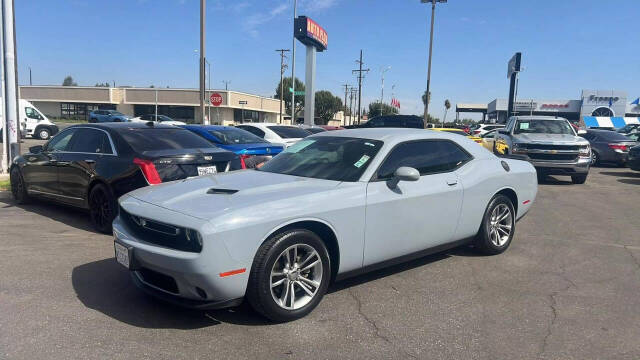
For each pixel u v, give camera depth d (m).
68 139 7.02
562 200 9.84
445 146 5.05
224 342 3.30
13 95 10.95
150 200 3.83
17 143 11.12
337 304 4.02
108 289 4.24
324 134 5.20
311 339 3.38
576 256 5.62
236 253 3.29
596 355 3.23
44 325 3.49
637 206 9.16
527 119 13.48
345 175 4.23
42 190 7.34
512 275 4.88
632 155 13.77
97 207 6.20
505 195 5.74
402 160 4.52
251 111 70.06
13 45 10.80
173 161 5.89
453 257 5.48
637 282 4.72
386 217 4.18
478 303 4.11
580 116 67.44
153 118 39.16
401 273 4.88
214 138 9.25
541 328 3.63
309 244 3.68
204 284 3.27
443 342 3.38
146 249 3.46
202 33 18.14
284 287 3.63
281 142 12.31
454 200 4.83
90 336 3.33
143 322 3.59
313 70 31.41
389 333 3.50
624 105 65.62
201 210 3.43
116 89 60.94
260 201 3.55
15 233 6.12
